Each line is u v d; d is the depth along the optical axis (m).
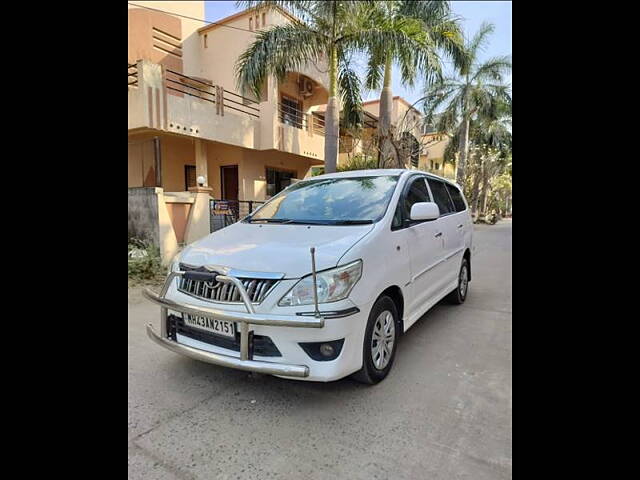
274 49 10.05
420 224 3.85
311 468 2.13
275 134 12.80
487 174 24.86
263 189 14.03
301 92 15.33
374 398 2.85
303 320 2.42
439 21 12.79
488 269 8.28
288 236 3.20
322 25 10.35
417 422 2.55
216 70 13.88
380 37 10.11
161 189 7.68
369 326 2.85
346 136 15.90
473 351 3.74
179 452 2.27
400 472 2.09
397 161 12.10
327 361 2.54
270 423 2.55
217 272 2.82
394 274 3.14
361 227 3.17
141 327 4.42
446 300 5.36
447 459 2.19
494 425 2.52
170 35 13.02
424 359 3.55
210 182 13.77
